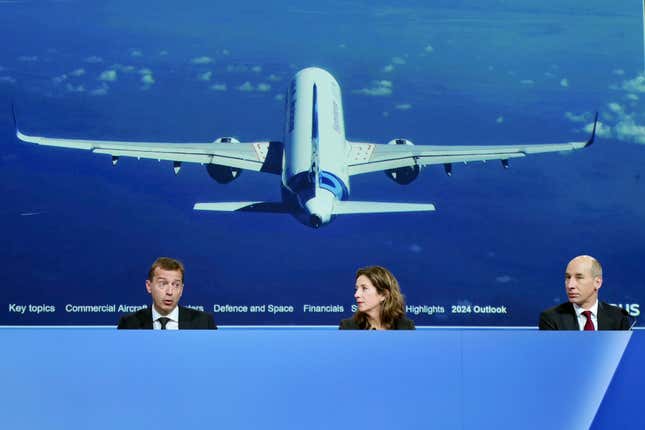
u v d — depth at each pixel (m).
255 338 2.68
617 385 2.65
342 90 6.42
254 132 6.42
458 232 6.39
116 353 2.67
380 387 2.67
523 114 6.43
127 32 6.45
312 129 6.39
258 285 6.37
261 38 6.43
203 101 6.43
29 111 6.41
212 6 6.45
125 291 6.36
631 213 6.38
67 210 6.39
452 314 6.36
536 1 6.46
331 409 2.66
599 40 6.43
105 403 2.66
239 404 2.66
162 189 6.41
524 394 2.66
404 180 6.41
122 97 6.43
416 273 6.38
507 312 6.36
